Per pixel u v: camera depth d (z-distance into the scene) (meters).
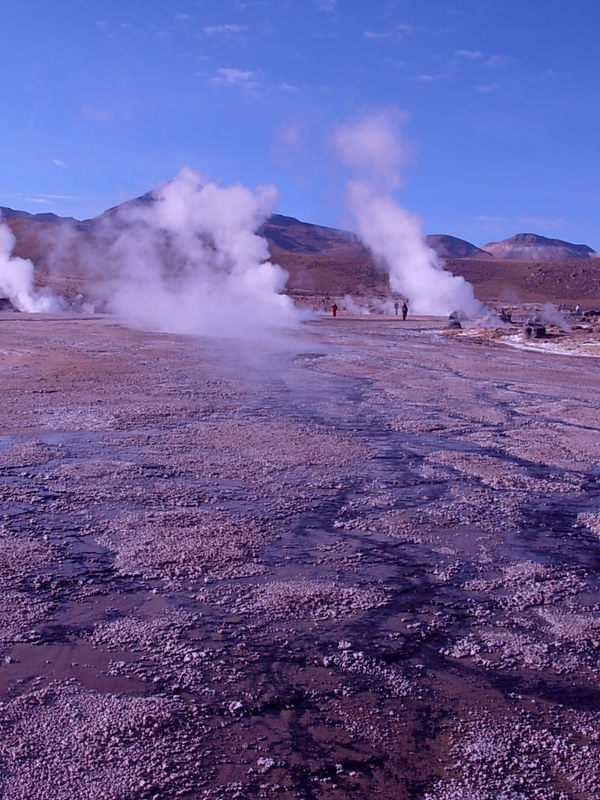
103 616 5.77
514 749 4.29
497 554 7.43
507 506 9.04
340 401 16.67
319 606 6.07
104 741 4.22
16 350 24.83
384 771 4.07
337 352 29.12
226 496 8.95
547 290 129.00
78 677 4.89
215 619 5.78
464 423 14.39
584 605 6.30
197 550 7.14
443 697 4.82
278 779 3.97
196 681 4.89
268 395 17.08
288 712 4.59
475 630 5.77
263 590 6.33
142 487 9.15
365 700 4.75
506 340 38.81
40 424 12.74
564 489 9.88
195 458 10.70
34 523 7.78
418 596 6.36
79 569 6.64
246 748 4.22
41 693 4.68
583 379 22.56
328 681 4.95
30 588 6.23
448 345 35.00
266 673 5.02
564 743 4.36
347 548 7.42
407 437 12.92
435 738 4.38
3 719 4.40
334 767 4.09
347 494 9.26
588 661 5.35
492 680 5.05
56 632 5.50
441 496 9.37
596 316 54.81
